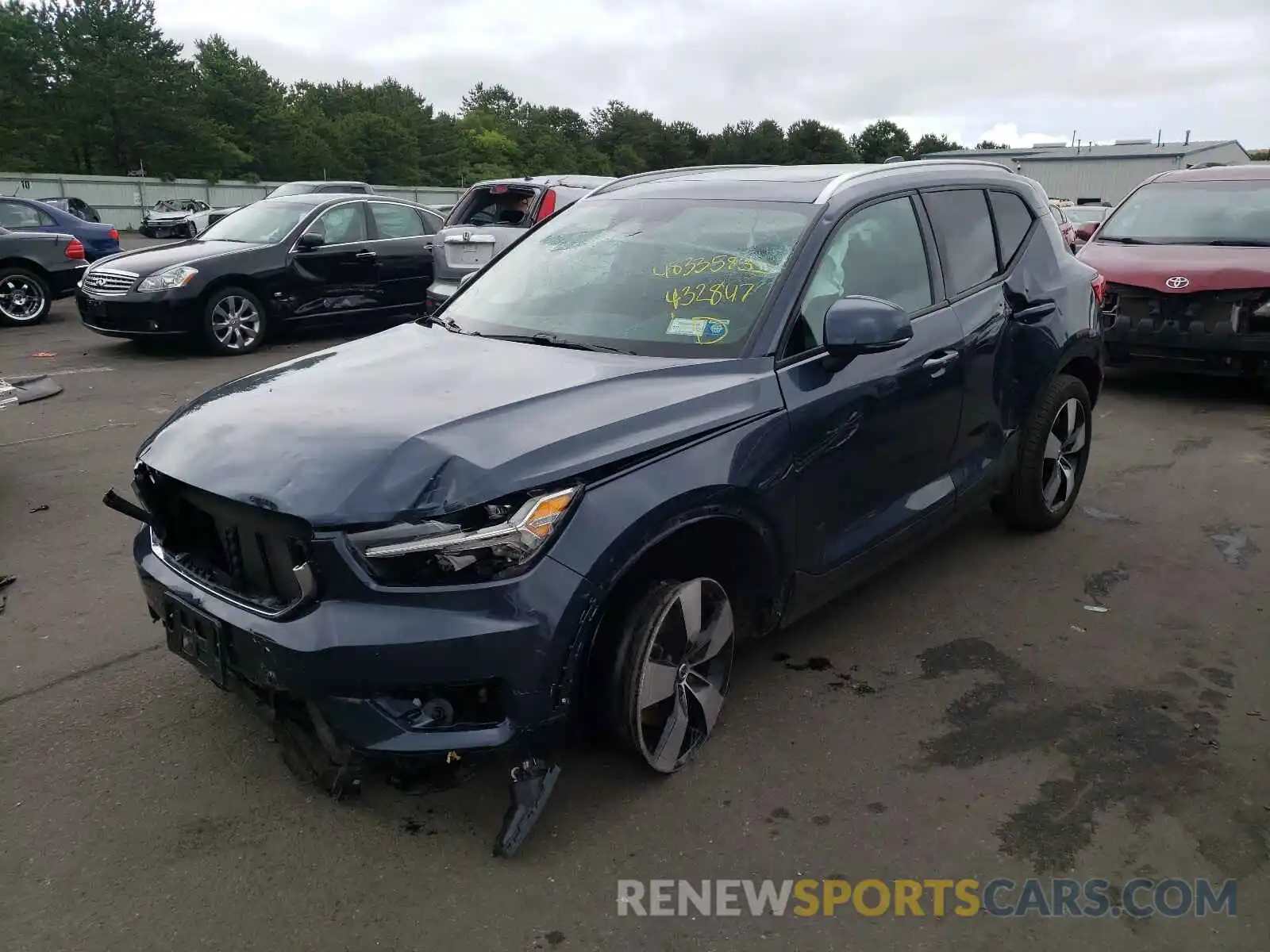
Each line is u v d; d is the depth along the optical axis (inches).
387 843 113.6
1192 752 131.2
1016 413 184.9
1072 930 101.4
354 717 102.7
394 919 102.5
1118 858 111.5
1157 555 198.1
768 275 140.4
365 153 3179.1
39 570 189.9
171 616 120.0
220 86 2886.3
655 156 4690.0
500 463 104.0
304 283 438.3
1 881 107.3
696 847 113.1
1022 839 114.7
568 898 105.5
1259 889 106.9
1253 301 297.0
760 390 128.5
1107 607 175.0
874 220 155.9
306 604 103.2
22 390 346.0
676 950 98.9
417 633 100.0
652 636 115.7
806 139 4877.0
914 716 139.9
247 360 412.5
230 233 452.4
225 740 133.3
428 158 3398.1
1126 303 316.8
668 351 135.2
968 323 167.0
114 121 2568.9
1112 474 250.1
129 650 158.1
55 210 586.9
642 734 119.0
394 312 474.0
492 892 106.2
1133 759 129.7
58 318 552.7
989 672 152.3
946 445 165.0
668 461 115.2
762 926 101.9
